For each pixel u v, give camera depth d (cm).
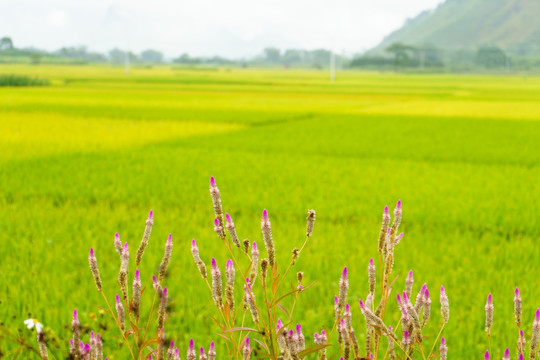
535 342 247
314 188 1672
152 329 609
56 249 980
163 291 239
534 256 1023
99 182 1708
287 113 4897
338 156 2469
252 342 530
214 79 14375
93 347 246
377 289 786
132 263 894
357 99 7675
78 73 17950
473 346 622
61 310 672
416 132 3522
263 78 16338
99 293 750
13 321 626
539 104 6769
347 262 931
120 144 2753
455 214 1343
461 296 786
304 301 750
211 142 2873
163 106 5497
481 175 1958
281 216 1336
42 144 2659
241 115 4631
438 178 1892
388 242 255
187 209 1380
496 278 875
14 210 1327
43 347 243
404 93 9444
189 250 984
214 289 242
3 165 1980
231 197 1507
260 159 2250
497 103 6944
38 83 10150
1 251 986
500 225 1291
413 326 240
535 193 1623
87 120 3934
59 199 1502
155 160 2177
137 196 1509
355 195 1560
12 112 4378
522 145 2886
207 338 604
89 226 1197
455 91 10494
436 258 1012
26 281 808
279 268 894
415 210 1376
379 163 2217
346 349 247
